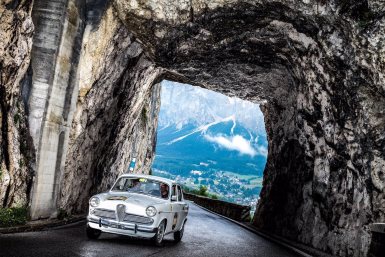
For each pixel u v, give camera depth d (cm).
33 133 1270
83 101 1516
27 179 1223
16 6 1088
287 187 1870
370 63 1126
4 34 1081
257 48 1656
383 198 1106
